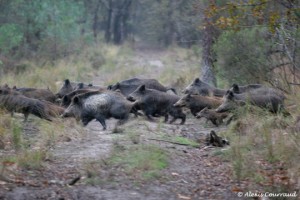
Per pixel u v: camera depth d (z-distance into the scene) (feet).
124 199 61.31
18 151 78.28
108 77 206.80
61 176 68.59
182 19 277.64
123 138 89.92
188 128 107.14
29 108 104.17
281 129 88.43
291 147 78.54
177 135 97.30
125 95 126.72
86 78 201.98
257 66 135.03
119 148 81.15
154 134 94.63
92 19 387.55
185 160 79.30
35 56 228.43
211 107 113.60
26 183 64.80
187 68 216.33
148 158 74.90
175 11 324.19
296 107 105.19
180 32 298.56
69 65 221.87
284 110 103.45
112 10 413.18
